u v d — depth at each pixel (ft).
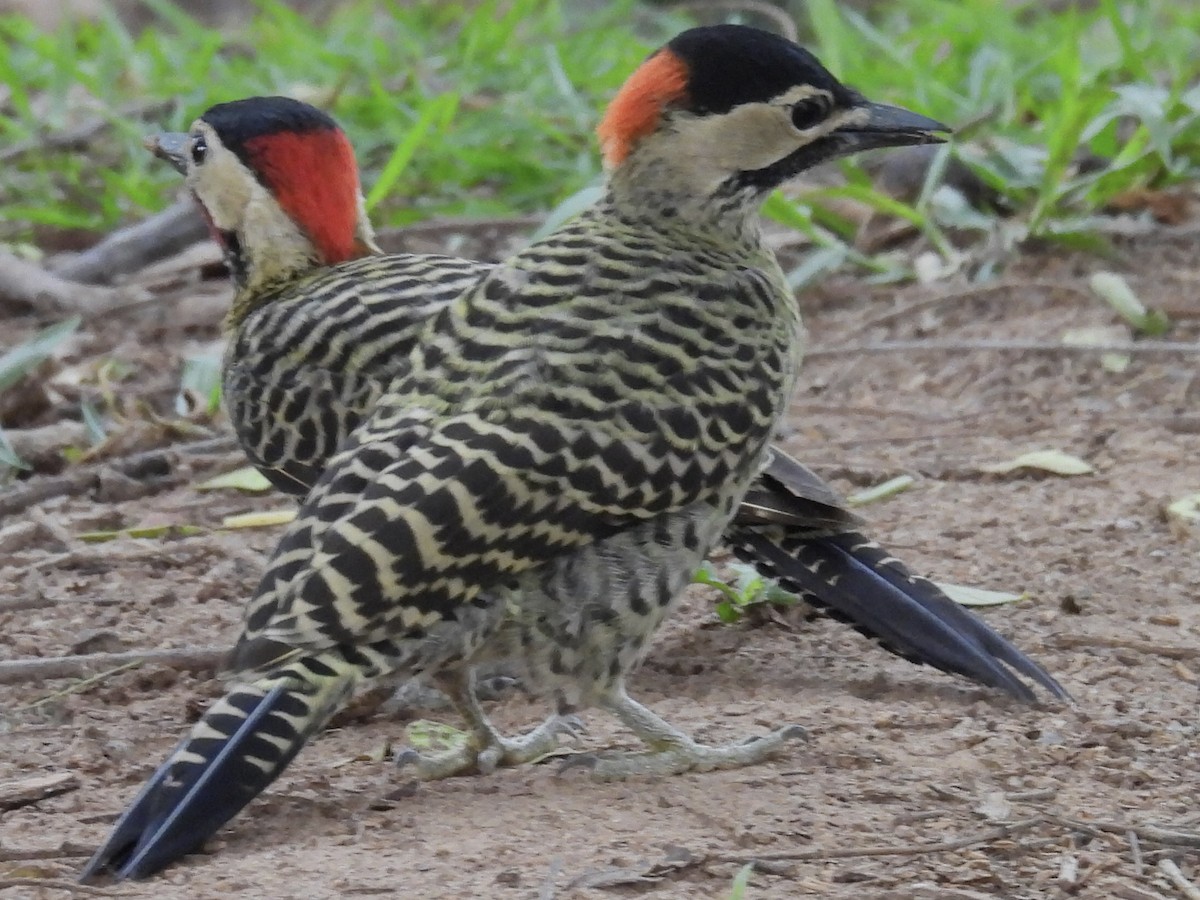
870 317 51.52
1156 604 35.68
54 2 86.43
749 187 32.17
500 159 59.57
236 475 43.55
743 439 29.81
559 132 58.90
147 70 67.41
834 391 47.88
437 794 29.22
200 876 25.98
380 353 32.35
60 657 34.60
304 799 28.81
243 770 26.05
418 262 34.58
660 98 31.68
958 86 62.90
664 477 28.76
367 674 27.12
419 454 27.53
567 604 28.66
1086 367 47.42
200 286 55.26
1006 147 55.72
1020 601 35.81
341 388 32.50
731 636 35.55
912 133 32.27
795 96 31.91
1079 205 54.49
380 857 26.55
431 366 29.07
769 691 33.24
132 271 56.80
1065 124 51.96
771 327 30.83
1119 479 41.55
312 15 86.48
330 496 27.71
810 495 32.94
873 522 40.01
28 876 26.48
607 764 29.63
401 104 61.52
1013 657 32.24
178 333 53.36
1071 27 55.62
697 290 30.32
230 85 63.46
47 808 29.14
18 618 36.83
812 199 54.65
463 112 64.23
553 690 29.53
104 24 69.46
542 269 30.25
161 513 42.19
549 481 27.86
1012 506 40.40
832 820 27.55
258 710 26.48
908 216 53.31
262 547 39.99
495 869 25.95
